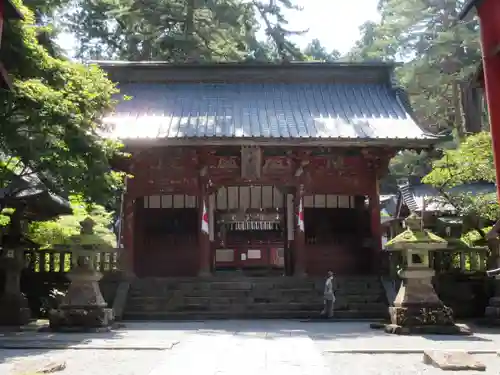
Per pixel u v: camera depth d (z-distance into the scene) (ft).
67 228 65.57
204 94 82.99
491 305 55.57
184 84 85.76
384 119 76.18
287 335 42.80
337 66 86.07
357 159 77.51
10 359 31.76
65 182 47.44
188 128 71.05
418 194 97.66
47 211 56.95
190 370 26.94
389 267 67.92
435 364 29.27
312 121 74.23
